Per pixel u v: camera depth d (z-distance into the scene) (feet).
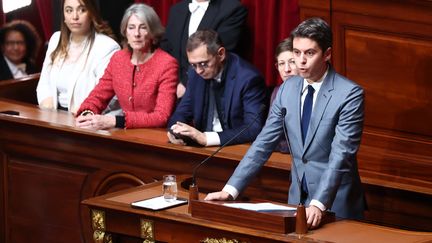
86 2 60.90
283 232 40.19
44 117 57.82
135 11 56.08
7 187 59.06
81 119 55.42
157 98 56.70
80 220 56.80
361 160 50.19
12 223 59.21
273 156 50.42
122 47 63.62
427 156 48.93
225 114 53.11
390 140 49.80
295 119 43.52
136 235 44.37
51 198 57.62
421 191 47.26
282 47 52.70
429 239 39.19
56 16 73.92
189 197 44.09
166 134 54.29
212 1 62.95
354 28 49.75
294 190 44.29
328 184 41.39
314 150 43.16
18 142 57.98
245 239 40.98
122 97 57.41
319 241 39.19
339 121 42.34
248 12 65.31
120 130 55.16
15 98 65.82
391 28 48.88
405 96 49.24
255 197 50.55
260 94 52.75
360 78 50.08
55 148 56.70
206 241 42.11
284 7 63.82
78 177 56.39
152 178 53.62
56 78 62.18
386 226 45.01
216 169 51.39
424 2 47.70
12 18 78.07
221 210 41.83
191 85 54.39
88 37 61.67
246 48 65.82
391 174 49.37
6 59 69.87
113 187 55.26
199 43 51.93
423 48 48.42
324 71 42.91
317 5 50.24
